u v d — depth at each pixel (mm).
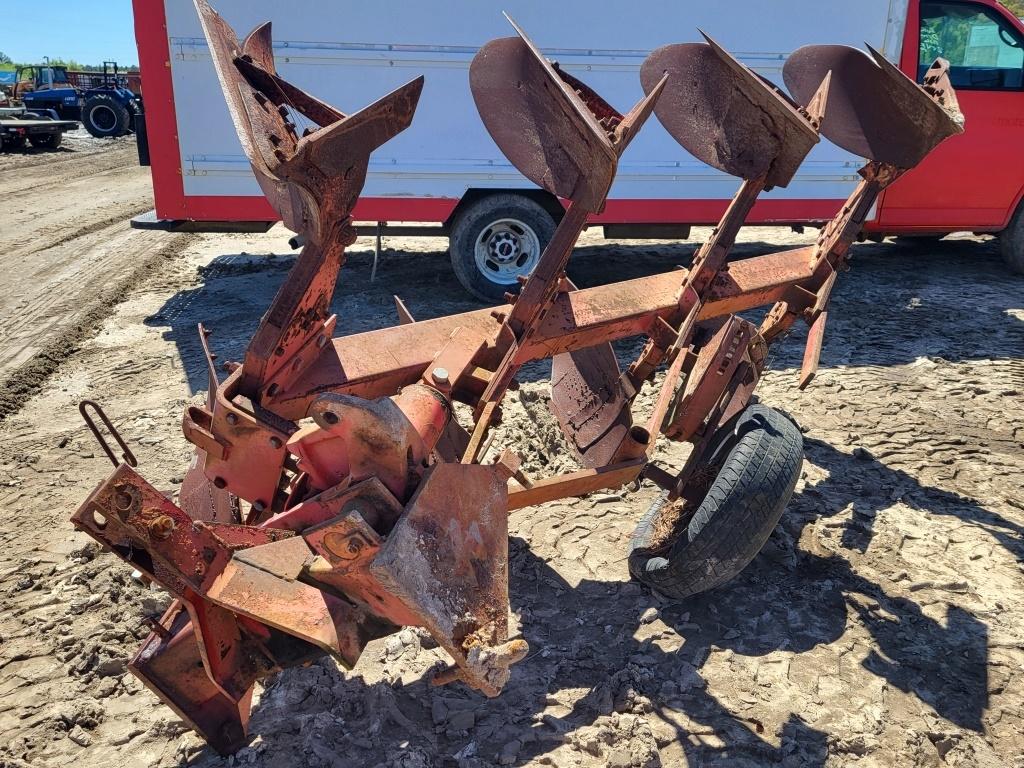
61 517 4098
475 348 2785
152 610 3307
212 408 2719
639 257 10547
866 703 2832
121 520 1961
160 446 4875
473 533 2115
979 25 8281
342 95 7387
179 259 10297
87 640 3121
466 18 7266
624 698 2818
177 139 7270
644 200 8094
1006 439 4926
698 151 3303
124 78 30234
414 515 1966
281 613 2135
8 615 3307
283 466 2521
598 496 4293
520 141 2703
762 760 2592
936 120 3309
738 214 3223
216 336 6977
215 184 7402
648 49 7590
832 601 3398
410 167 7609
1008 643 3141
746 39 7719
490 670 1961
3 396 5617
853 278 9000
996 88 8328
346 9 7137
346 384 2633
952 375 5961
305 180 2115
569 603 3424
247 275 9391
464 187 7688
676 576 3145
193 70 7086
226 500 2967
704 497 3221
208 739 2561
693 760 2592
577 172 2609
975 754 2631
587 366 4012
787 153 3025
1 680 2957
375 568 1857
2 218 13141
